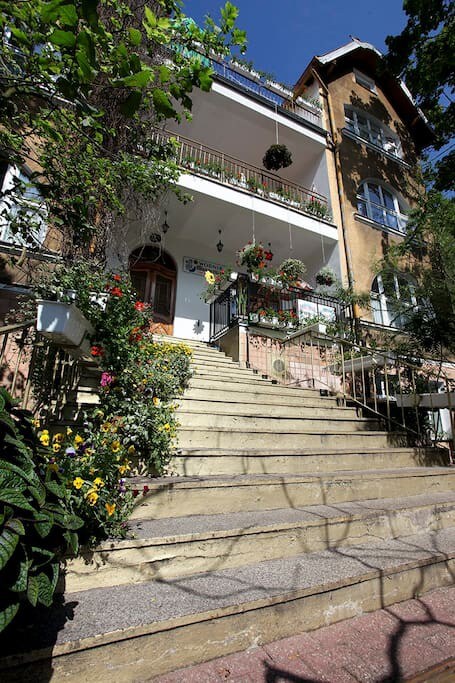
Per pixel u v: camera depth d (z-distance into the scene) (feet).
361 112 41.11
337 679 4.97
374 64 43.47
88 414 10.28
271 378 22.15
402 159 41.91
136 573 6.43
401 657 5.48
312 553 7.88
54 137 11.36
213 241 33.01
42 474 5.79
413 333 25.58
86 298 11.84
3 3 6.49
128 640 4.86
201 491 8.63
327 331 26.63
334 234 32.78
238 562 7.20
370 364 21.31
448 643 5.89
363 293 29.91
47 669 4.43
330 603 6.40
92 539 6.31
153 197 19.22
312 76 39.70
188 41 10.75
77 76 6.28
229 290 26.68
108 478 7.43
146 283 30.17
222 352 25.09
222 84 31.07
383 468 13.03
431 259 30.96
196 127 33.58
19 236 17.10
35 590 4.29
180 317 30.37
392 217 38.65
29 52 7.73
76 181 13.41
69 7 4.88
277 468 11.00
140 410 10.07
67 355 12.74
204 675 4.99
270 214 29.58
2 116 10.33
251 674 5.04
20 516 4.73
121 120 16.87
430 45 32.53
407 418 19.98
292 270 27.91
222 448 11.73
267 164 30.89
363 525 8.73
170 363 15.06
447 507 10.36
